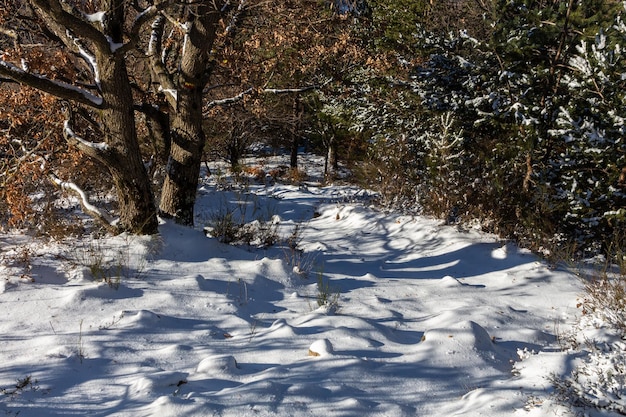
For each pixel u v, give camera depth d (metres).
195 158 8.07
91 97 6.61
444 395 3.72
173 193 8.12
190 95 7.86
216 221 8.92
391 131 15.06
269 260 7.03
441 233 9.76
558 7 10.40
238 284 6.30
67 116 7.00
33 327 4.66
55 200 10.20
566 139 8.72
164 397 3.29
